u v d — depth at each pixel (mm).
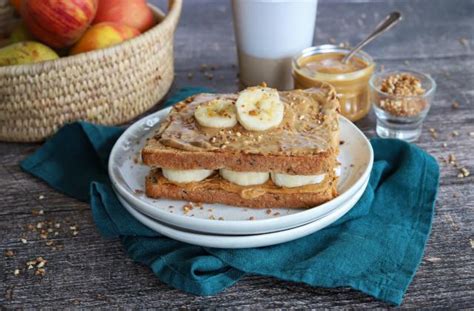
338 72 861
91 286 691
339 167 756
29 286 693
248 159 709
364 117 892
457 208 755
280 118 730
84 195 781
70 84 828
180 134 735
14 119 840
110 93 853
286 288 683
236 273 691
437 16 1117
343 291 678
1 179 812
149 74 879
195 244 698
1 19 941
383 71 923
